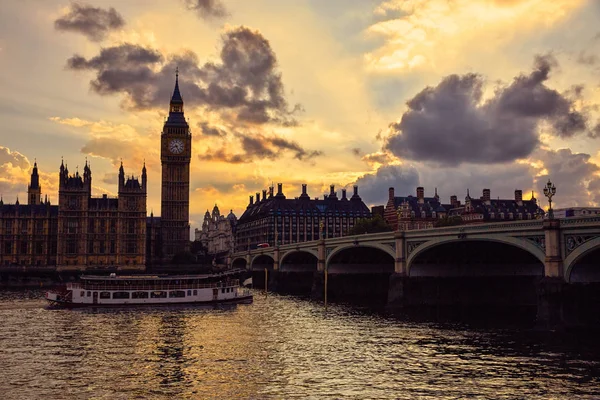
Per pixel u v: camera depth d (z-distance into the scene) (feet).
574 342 233.55
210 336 265.54
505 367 196.13
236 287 432.25
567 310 256.32
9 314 346.95
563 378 181.37
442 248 367.86
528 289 390.21
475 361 205.77
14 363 208.64
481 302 391.24
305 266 633.20
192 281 420.36
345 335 265.75
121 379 186.29
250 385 178.50
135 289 399.03
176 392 171.53
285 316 341.41
